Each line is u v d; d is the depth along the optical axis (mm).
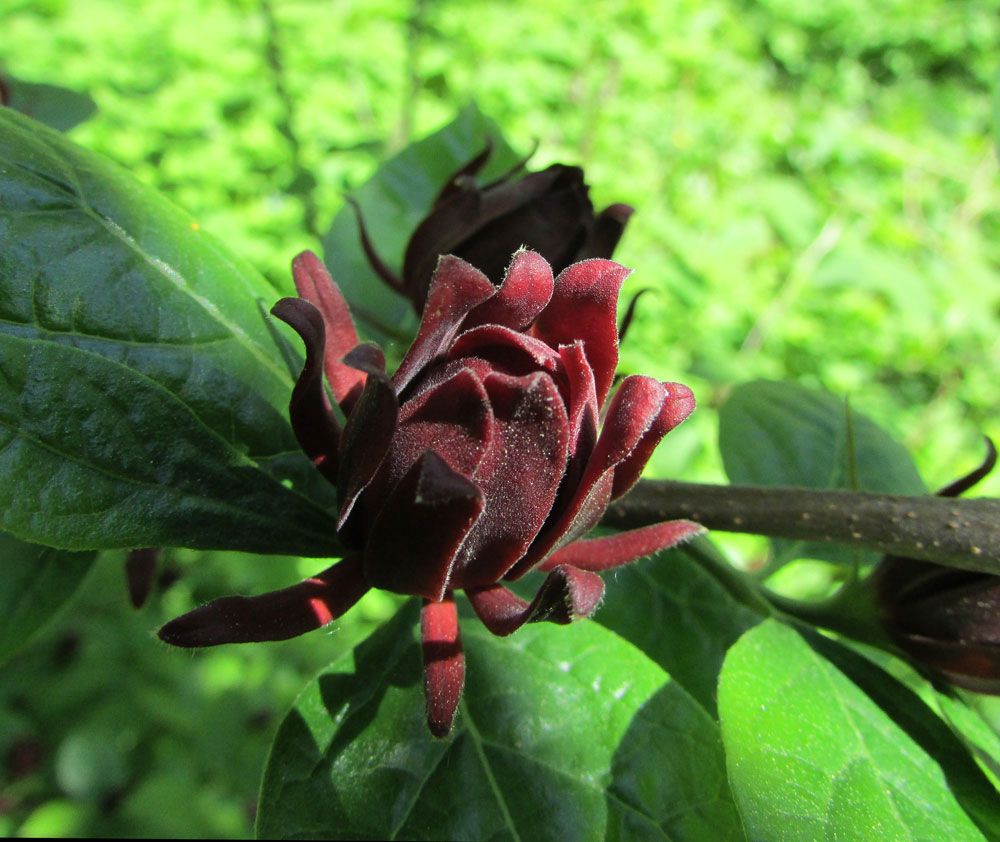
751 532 88
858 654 90
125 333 74
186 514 71
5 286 69
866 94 687
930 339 439
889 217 462
